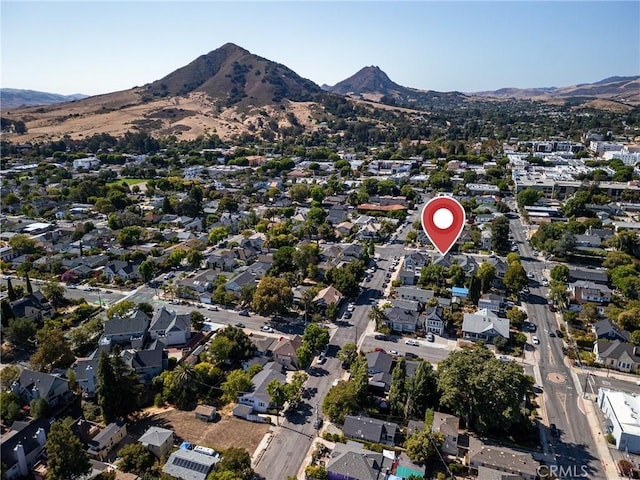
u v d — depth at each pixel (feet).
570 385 316.60
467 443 260.42
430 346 365.40
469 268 493.77
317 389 310.45
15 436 249.34
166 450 252.01
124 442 261.03
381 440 262.67
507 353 354.54
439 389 283.18
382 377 312.91
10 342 366.84
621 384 318.04
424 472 238.07
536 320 407.44
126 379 284.61
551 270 492.13
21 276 500.33
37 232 643.45
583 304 413.59
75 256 551.59
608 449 260.21
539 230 608.60
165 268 521.65
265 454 253.03
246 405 290.15
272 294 401.90
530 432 271.49
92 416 283.38
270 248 590.14
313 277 485.15
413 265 521.24
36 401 277.85
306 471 235.61
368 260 541.75
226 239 634.84
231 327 356.59
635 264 501.15
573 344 366.84
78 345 361.51
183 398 293.23
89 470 231.50
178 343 368.27
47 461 241.55
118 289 473.26
